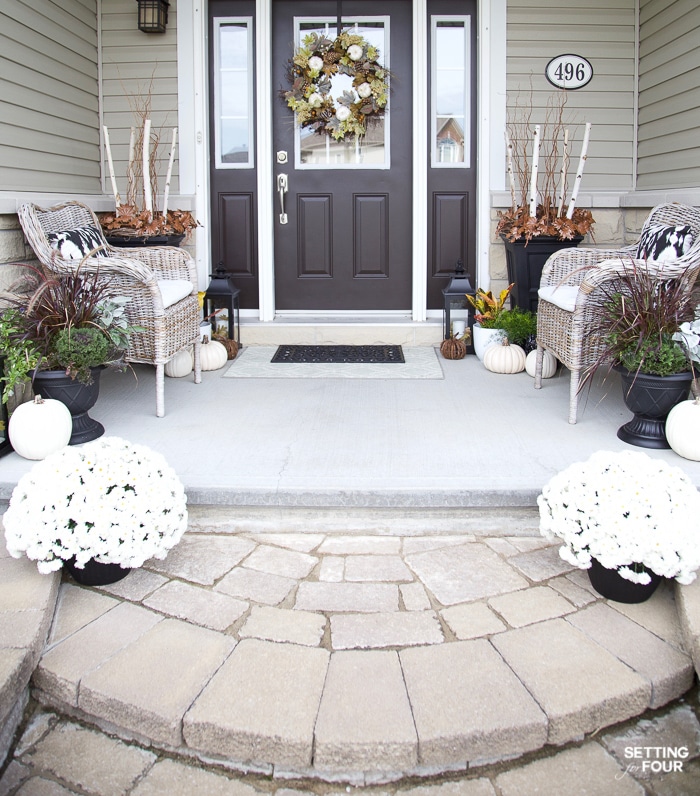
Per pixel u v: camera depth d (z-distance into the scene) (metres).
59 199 3.54
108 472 1.96
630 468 1.93
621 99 4.28
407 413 3.11
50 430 2.48
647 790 1.42
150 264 3.50
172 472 2.11
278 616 1.84
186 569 2.07
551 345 3.22
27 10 3.37
